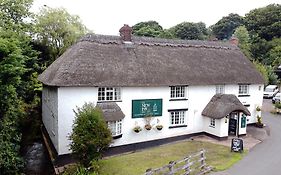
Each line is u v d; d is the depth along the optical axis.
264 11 73.38
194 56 26.33
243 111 24.42
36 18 35.16
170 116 23.70
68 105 19.19
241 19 85.56
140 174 16.34
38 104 32.75
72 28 37.94
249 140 24.05
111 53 22.03
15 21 31.17
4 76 14.98
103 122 16.80
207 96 25.64
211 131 24.92
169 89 23.36
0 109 15.80
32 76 30.91
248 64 29.62
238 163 18.00
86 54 20.77
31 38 34.47
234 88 27.48
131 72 21.42
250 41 68.12
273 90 48.88
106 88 20.56
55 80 18.62
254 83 28.30
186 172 15.34
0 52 14.75
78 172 15.62
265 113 36.41
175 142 23.88
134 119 21.70
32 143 25.44
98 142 16.05
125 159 19.41
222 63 27.38
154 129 22.73
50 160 20.66
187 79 23.64
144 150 21.89
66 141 19.30
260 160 18.61
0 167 16.70
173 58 24.73
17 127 24.23
